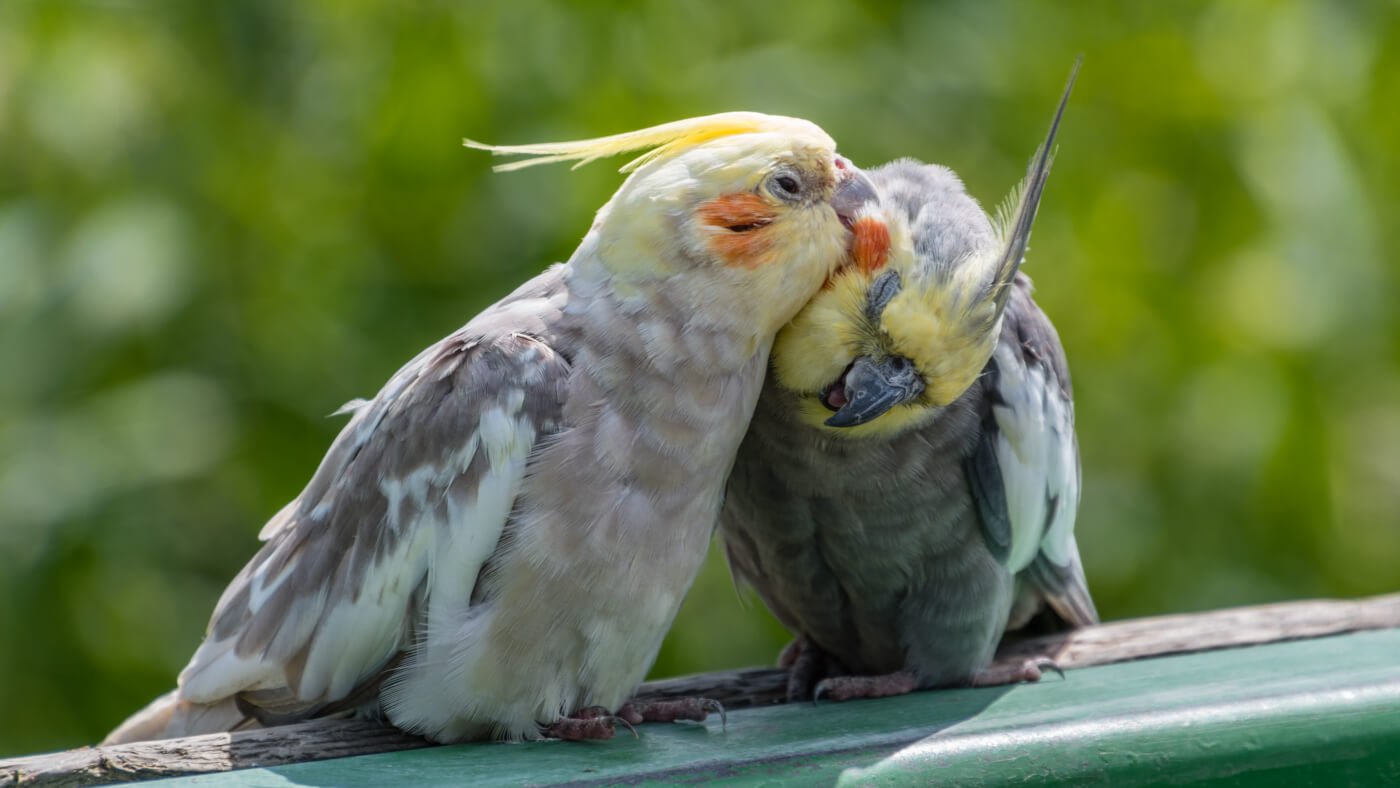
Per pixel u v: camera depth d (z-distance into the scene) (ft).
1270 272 33.68
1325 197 33.58
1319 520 33.50
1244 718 18.29
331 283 33.76
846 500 22.15
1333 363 33.35
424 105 33.06
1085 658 23.73
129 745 18.47
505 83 33.32
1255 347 33.42
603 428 18.97
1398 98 34.91
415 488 19.22
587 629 18.94
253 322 33.06
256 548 32.32
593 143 20.01
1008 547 22.57
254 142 33.83
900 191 21.13
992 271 20.22
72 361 31.50
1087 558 33.40
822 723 19.89
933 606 22.71
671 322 19.25
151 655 31.35
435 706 18.99
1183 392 33.65
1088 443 33.71
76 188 32.76
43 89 32.50
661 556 19.25
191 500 32.19
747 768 17.44
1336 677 19.88
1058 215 34.53
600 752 18.52
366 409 20.76
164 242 31.63
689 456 19.33
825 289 20.29
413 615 19.34
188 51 33.63
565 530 18.71
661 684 23.88
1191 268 34.50
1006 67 35.12
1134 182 35.37
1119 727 18.08
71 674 31.19
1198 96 34.68
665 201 19.30
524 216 33.06
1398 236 34.88
